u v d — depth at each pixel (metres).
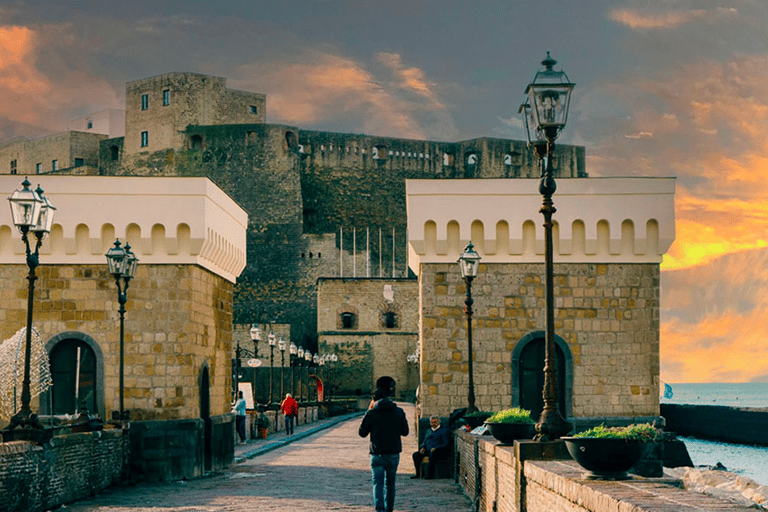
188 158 148.38
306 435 58.38
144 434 28.53
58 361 29.52
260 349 138.50
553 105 17.17
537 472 13.56
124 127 159.50
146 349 29.27
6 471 18.20
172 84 148.25
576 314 32.31
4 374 27.23
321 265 146.12
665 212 32.22
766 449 77.88
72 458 22.34
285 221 147.75
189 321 29.38
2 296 29.66
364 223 156.12
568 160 162.12
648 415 32.12
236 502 22.36
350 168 156.12
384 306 129.25
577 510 10.88
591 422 31.97
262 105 155.25
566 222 32.25
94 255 29.64
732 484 18.66
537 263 32.50
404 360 128.62
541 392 32.38
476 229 32.47
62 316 29.55
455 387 32.25
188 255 29.55
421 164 160.50
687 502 9.06
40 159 157.88
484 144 159.12
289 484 27.02
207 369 31.38
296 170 148.62
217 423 31.88
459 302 32.44
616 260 32.44
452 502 22.12
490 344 32.34
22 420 20.33
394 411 18.50
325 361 120.31
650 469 30.08
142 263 29.56
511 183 32.47
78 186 29.61
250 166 148.38
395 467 18.47
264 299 145.88
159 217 29.52
